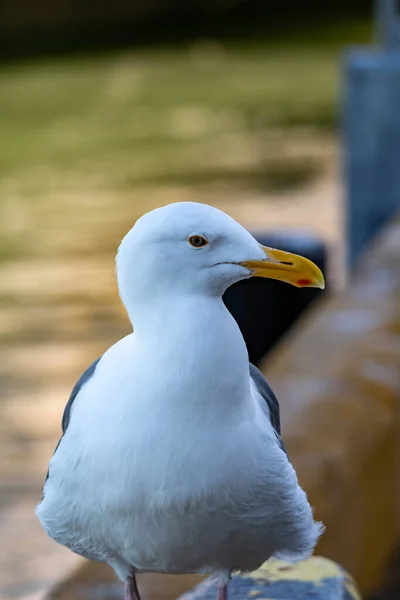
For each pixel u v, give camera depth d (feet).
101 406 13.52
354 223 50.72
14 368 49.93
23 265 65.77
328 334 29.25
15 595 32.89
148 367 13.32
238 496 13.69
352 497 23.72
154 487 13.37
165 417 13.23
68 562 34.65
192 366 13.17
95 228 73.67
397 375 26.94
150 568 14.98
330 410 24.91
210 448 13.32
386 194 49.83
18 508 37.76
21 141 106.52
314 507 21.74
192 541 14.11
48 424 44.04
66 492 13.92
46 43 171.01
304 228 69.36
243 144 99.40
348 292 32.89
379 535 25.93
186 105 122.01
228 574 15.30
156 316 13.44
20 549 35.50
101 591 20.85
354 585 18.29
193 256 13.43
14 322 55.93
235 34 177.58
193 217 13.46
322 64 146.72
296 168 88.17
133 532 13.93
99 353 51.75
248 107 118.32
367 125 49.37
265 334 35.06
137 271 13.50
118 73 146.51
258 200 78.59
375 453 25.05
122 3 187.21
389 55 50.55
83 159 96.73
